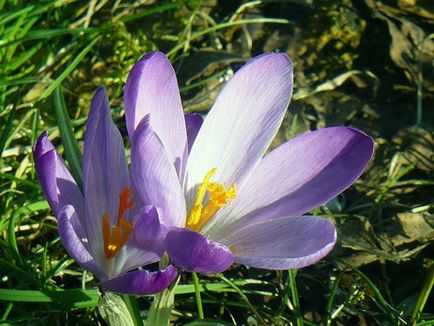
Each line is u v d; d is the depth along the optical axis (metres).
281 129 0.33
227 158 0.22
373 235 0.29
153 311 0.21
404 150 0.33
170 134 0.21
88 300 0.24
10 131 0.30
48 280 0.26
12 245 0.26
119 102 0.34
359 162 0.21
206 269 0.18
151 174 0.18
